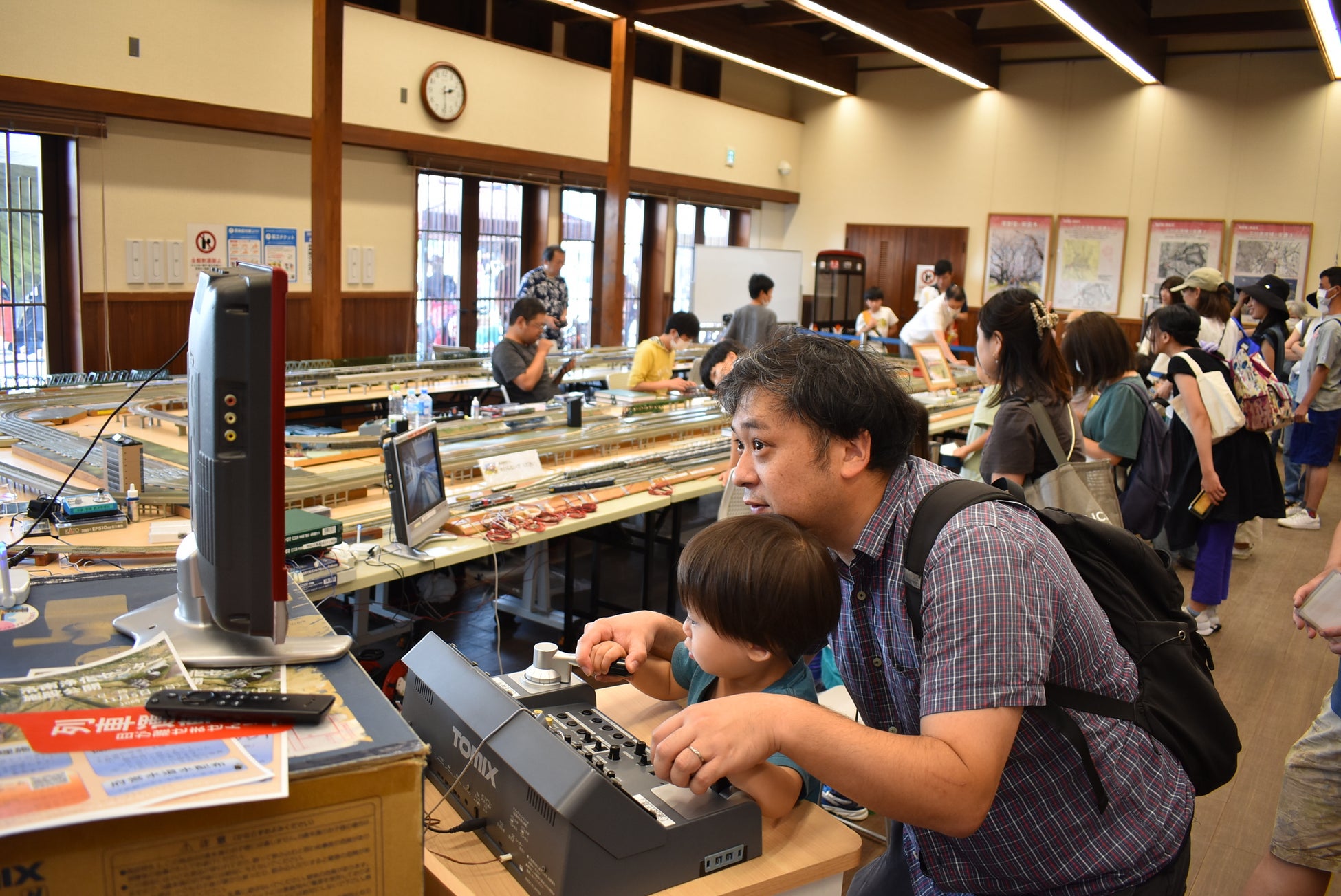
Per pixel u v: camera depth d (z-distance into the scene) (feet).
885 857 4.78
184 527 8.88
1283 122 35.53
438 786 3.94
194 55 21.93
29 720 2.70
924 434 4.14
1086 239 39.34
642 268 39.19
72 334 21.57
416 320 29.19
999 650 3.13
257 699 2.90
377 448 12.57
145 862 2.44
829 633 3.70
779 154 43.29
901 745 3.04
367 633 12.02
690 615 3.84
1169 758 3.80
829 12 27.30
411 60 26.71
